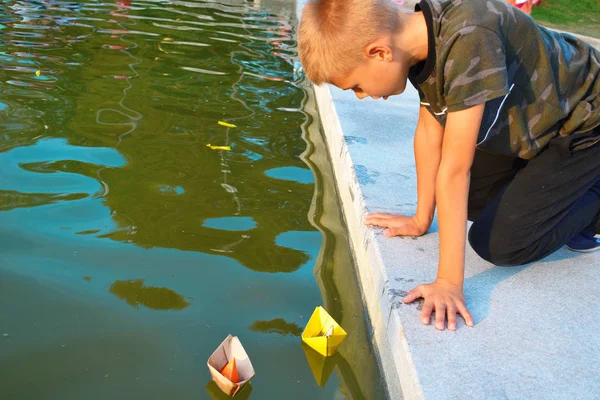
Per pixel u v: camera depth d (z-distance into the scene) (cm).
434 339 206
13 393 196
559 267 257
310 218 326
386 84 210
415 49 206
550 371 196
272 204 334
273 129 438
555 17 954
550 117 223
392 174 328
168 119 432
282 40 688
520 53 212
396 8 205
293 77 563
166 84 507
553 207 231
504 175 257
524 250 238
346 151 353
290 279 271
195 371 214
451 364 196
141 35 650
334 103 430
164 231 295
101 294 247
